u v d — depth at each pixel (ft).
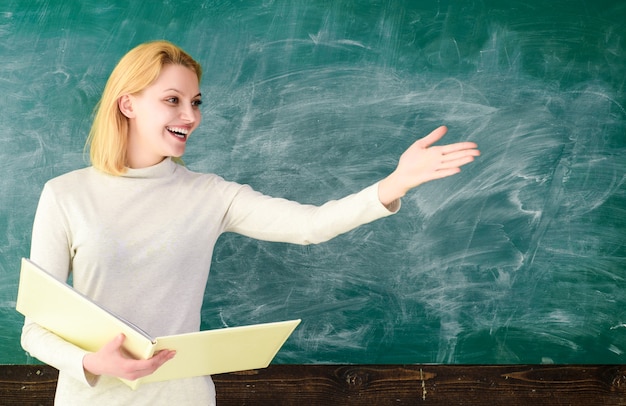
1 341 7.22
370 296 7.38
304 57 7.31
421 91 7.34
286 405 7.38
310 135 7.32
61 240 4.64
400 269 7.38
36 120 7.18
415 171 4.22
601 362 7.43
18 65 7.18
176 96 4.87
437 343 7.39
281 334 4.21
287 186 7.34
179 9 7.25
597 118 7.41
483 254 7.37
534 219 7.39
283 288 7.36
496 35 7.38
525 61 7.38
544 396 7.42
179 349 3.95
